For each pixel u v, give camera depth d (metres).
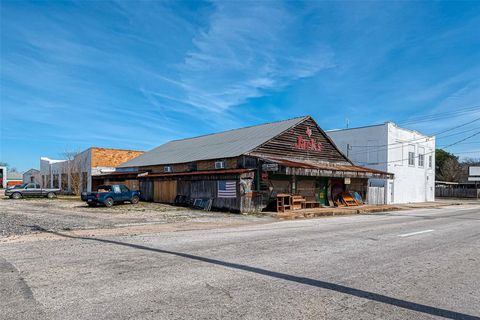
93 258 7.94
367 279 6.42
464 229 13.85
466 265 7.59
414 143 40.47
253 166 23.48
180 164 30.34
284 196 22.66
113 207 25.00
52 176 54.53
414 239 11.09
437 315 4.81
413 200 40.09
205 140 35.81
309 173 22.55
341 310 4.91
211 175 23.72
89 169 42.25
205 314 4.68
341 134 39.69
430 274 6.83
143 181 31.62
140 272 6.73
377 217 20.20
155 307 4.91
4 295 5.37
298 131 27.89
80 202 31.11
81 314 4.64
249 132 31.03
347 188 29.84
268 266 7.27
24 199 36.03
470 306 5.16
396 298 5.44
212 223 15.97
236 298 5.31
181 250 8.94
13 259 7.84
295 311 4.84
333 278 6.45
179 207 24.89
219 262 7.59
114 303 5.04
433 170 44.56
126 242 10.20
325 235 11.81
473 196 55.56
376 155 36.56
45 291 5.56
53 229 13.30
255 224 15.77
